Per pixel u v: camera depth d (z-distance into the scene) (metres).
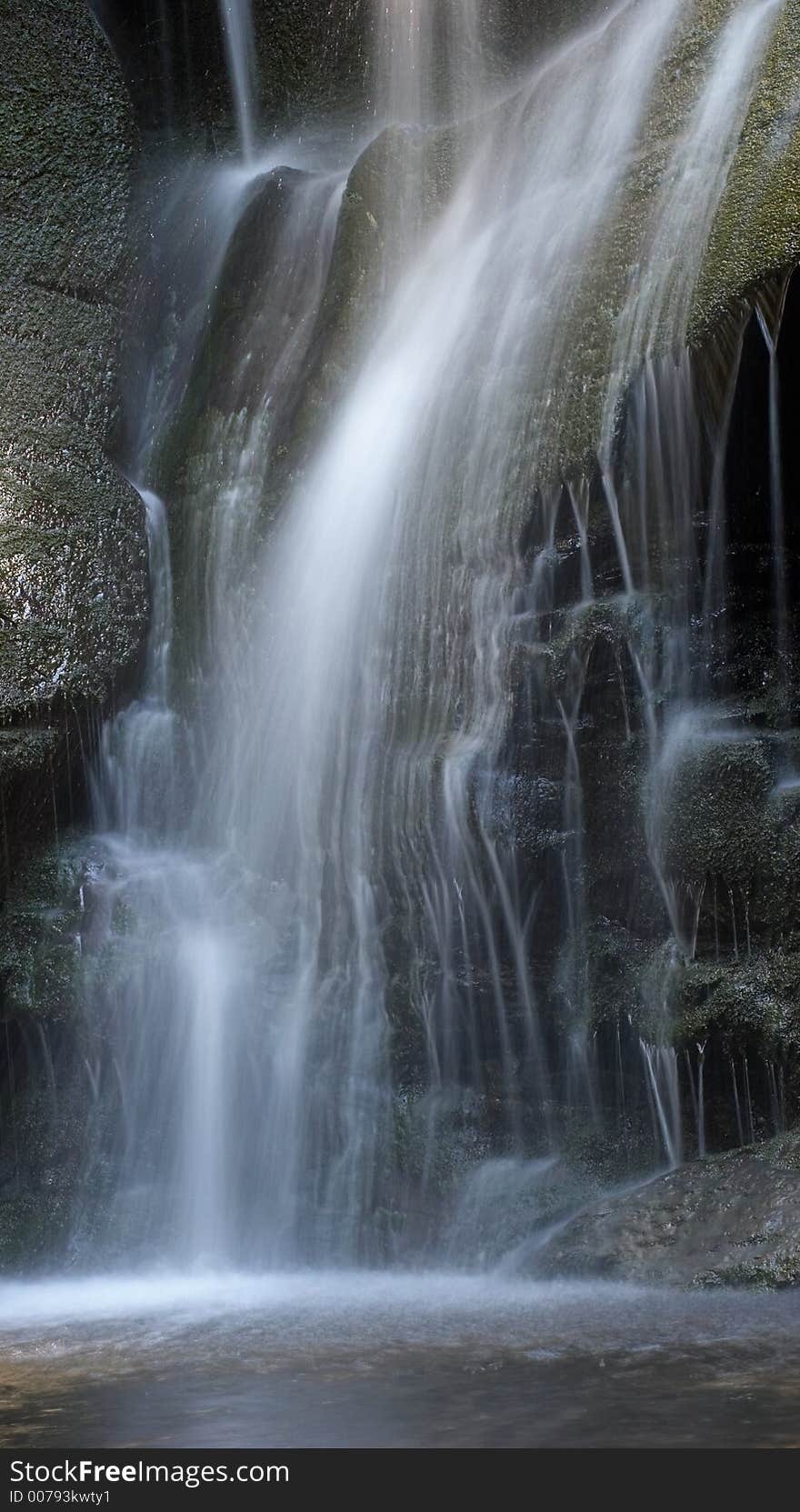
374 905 7.33
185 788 8.43
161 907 7.78
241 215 9.95
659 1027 6.48
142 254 10.17
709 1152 6.40
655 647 6.68
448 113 11.20
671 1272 5.34
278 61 11.80
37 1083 7.68
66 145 9.95
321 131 11.64
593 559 6.88
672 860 6.55
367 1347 4.42
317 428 8.48
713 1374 3.83
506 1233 6.55
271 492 8.54
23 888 8.05
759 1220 5.36
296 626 8.03
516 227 8.10
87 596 8.67
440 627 7.30
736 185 6.64
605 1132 6.70
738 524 6.69
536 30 10.87
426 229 8.89
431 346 8.11
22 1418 3.67
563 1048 6.86
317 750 7.73
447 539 7.34
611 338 6.95
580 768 6.81
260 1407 3.67
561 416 7.01
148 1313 5.51
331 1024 7.29
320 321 8.77
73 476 8.98
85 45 10.41
